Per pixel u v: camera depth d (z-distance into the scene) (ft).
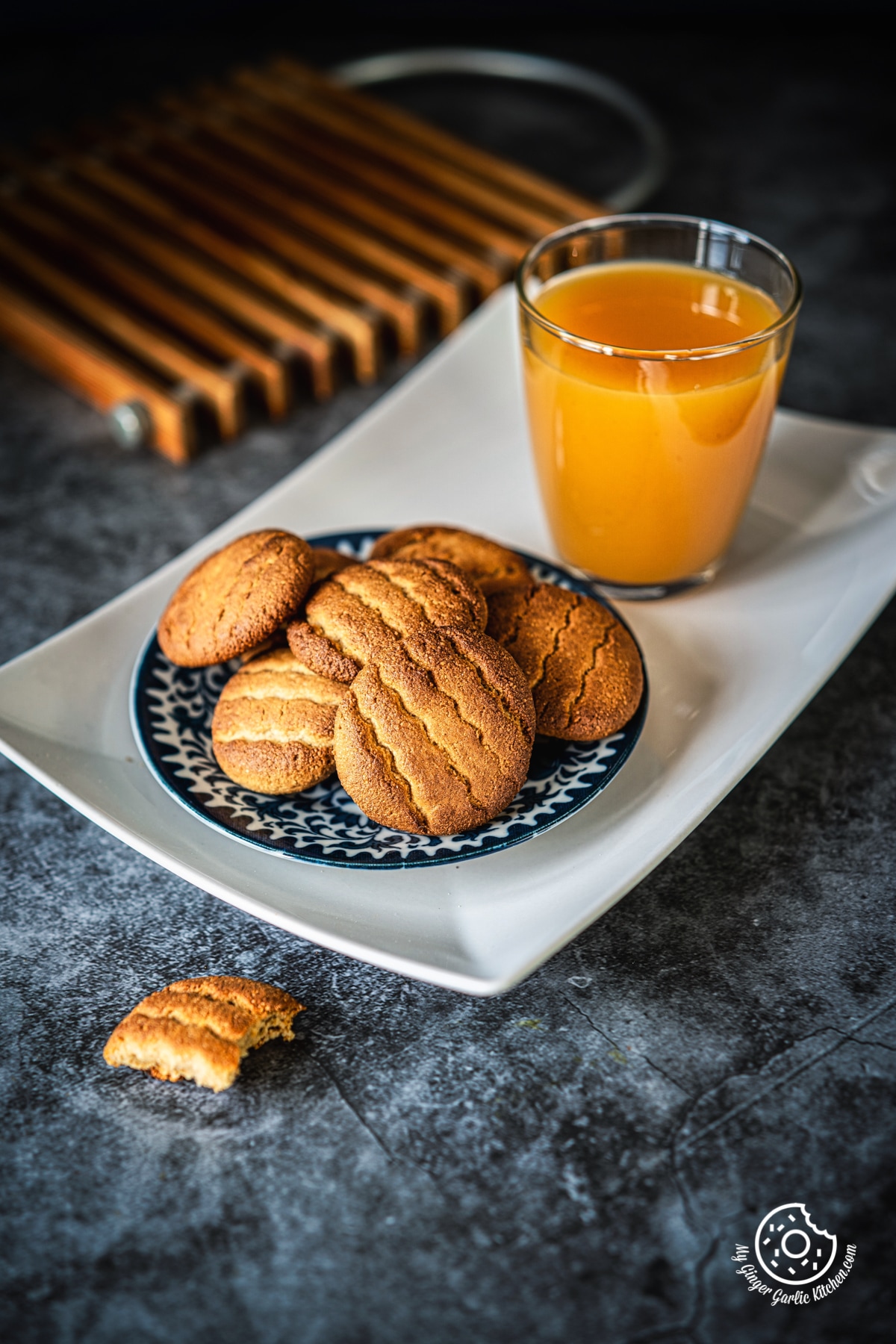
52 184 2.54
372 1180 1.47
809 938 1.63
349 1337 1.39
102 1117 1.51
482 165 2.66
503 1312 1.40
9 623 1.96
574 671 1.67
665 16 3.41
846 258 2.57
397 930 1.54
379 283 2.40
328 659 1.62
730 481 1.80
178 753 1.66
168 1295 1.41
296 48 3.28
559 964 1.61
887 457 2.00
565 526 1.88
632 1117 1.50
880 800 1.75
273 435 2.26
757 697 1.75
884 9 3.37
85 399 2.34
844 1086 1.52
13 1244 1.44
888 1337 1.38
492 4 3.41
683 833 1.59
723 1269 1.42
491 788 1.56
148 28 3.38
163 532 2.10
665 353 1.69
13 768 1.81
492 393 2.14
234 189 2.56
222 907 1.67
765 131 2.93
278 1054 1.55
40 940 1.64
